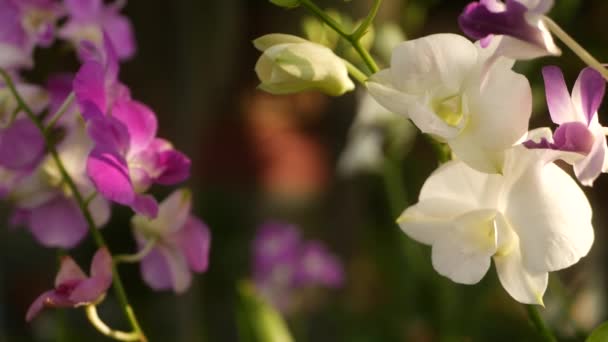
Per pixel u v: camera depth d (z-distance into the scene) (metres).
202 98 2.01
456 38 0.90
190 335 1.81
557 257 0.91
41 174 1.06
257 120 3.33
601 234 2.66
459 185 0.92
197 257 1.04
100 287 0.99
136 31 2.06
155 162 1.01
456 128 0.90
